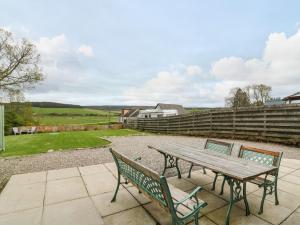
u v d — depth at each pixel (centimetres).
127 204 273
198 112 1296
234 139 980
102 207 264
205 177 388
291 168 441
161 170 452
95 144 855
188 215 177
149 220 231
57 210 257
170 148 365
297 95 1415
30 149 733
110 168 453
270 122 831
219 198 291
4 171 436
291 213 248
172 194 212
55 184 351
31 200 287
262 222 227
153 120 1961
